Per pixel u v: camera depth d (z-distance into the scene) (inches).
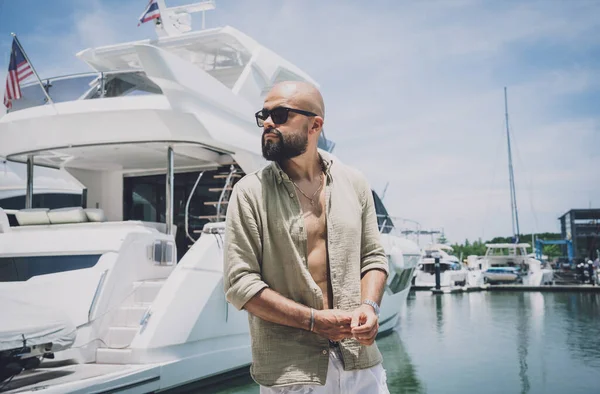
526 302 781.3
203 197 339.0
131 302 234.2
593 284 1110.4
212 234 243.4
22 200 514.0
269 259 62.7
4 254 230.8
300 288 62.1
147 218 349.1
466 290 1016.2
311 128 65.2
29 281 213.3
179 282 221.1
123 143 267.9
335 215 65.6
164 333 209.9
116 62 369.1
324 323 58.1
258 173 66.5
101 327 215.3
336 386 61.7
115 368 196.1
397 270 413.7
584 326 496.7
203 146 275.0
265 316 59.2
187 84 260.4
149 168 343.3
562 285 1057.5
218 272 239.6
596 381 275.9
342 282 63.7
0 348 163.3
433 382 274.8
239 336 255.6
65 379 177.2
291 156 64.3
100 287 216.7
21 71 257.8
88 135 263.9
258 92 323.0
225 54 360.5
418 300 826.8
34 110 270.4
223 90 287.4
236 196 64.7
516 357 342.0
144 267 245.8
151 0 357.7
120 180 353.1
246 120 303.6
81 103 264.1
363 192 71.6
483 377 286.0
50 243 231.9
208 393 233.5
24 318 176.1
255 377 60.9
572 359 334.6
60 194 547.5
